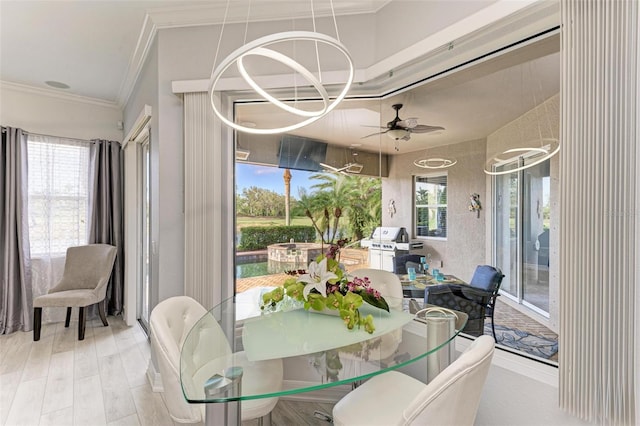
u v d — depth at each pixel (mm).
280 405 2180
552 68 1495
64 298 3299
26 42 2803
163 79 2447
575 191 1278
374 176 2385
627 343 1170
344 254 2523
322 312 1747
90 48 2910
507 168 1688
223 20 2396
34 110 3771
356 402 1402
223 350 1341
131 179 4004
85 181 4055
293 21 2359
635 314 1156
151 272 2787
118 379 2518
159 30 2459
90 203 4016
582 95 1261
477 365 987
